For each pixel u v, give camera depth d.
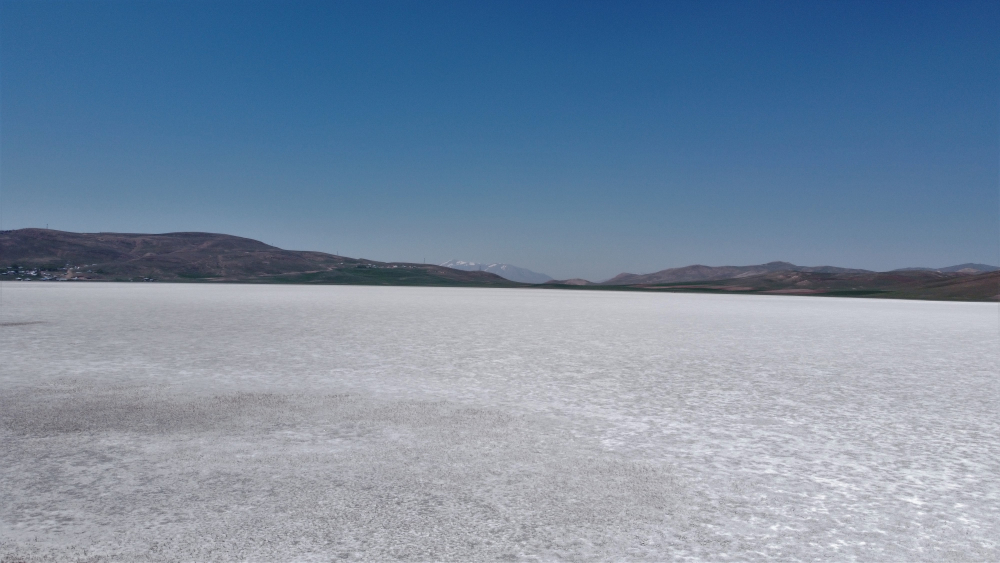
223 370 13.85
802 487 6.46
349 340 20.31
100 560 4.73
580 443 8.09
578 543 5.07
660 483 6.54
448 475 6.74
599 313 40.28
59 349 17.16
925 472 6.98
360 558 4.77
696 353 18.11
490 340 21.02
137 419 9.22
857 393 11.80
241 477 6.62
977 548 5.04
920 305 69.25
